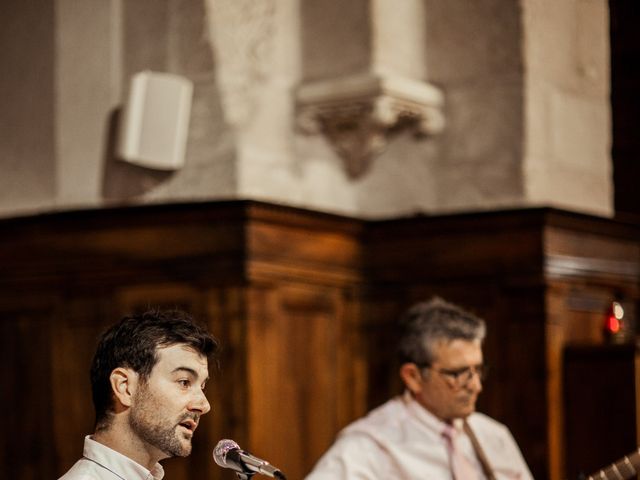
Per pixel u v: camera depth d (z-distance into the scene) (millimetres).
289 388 6613
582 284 6879
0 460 7055
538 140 7191
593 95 7668
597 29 7730
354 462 5375
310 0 7348
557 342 6660
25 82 7477
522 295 6680
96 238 6805
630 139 8000
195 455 6457
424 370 5383
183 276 6535
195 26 6988
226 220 6426
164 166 6930
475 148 7266
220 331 6410
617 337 6957
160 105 6914
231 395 6371
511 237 6719
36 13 7461
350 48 7207
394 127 7414
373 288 7137
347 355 7059
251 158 6867
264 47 7094
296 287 6699
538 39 7246
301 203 7102
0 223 7109
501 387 6715
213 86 6922
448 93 7387
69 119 7285
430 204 7367
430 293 6957
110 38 7223
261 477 6355
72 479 3346
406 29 7426
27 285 7043
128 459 3379
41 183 7367
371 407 7074
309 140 7242
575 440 6645
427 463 5418
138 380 3412
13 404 7043
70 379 6863
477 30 7305
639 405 6492
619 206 7965
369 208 7422
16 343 7062
